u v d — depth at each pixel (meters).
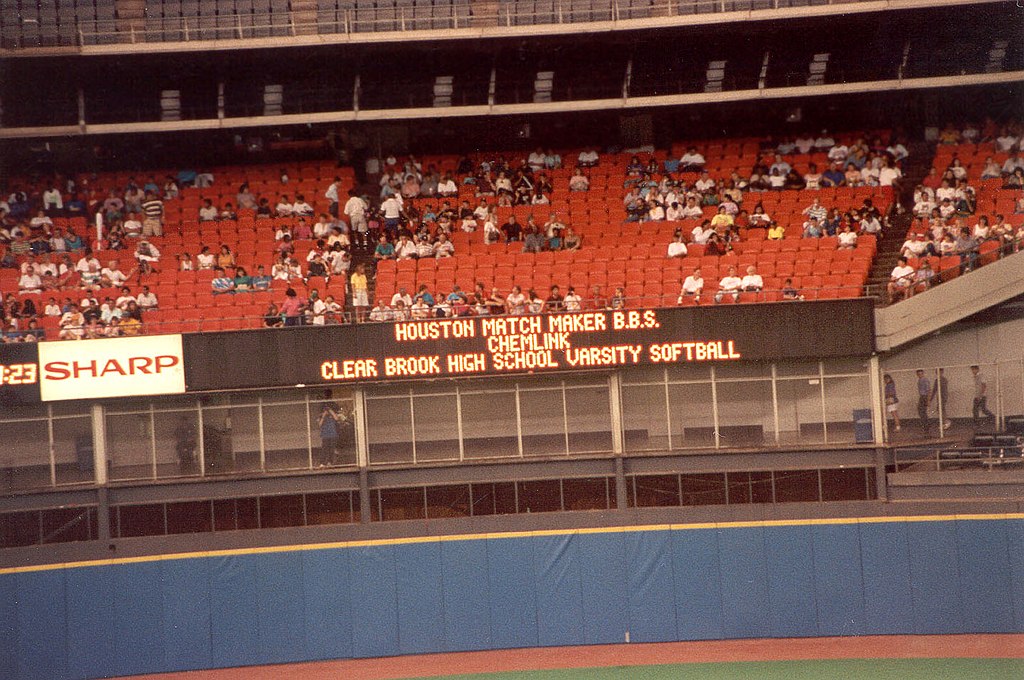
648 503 29.19
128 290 32.66
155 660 28.39
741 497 28.89
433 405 29.78
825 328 28.34
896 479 28.38
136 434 29.44
